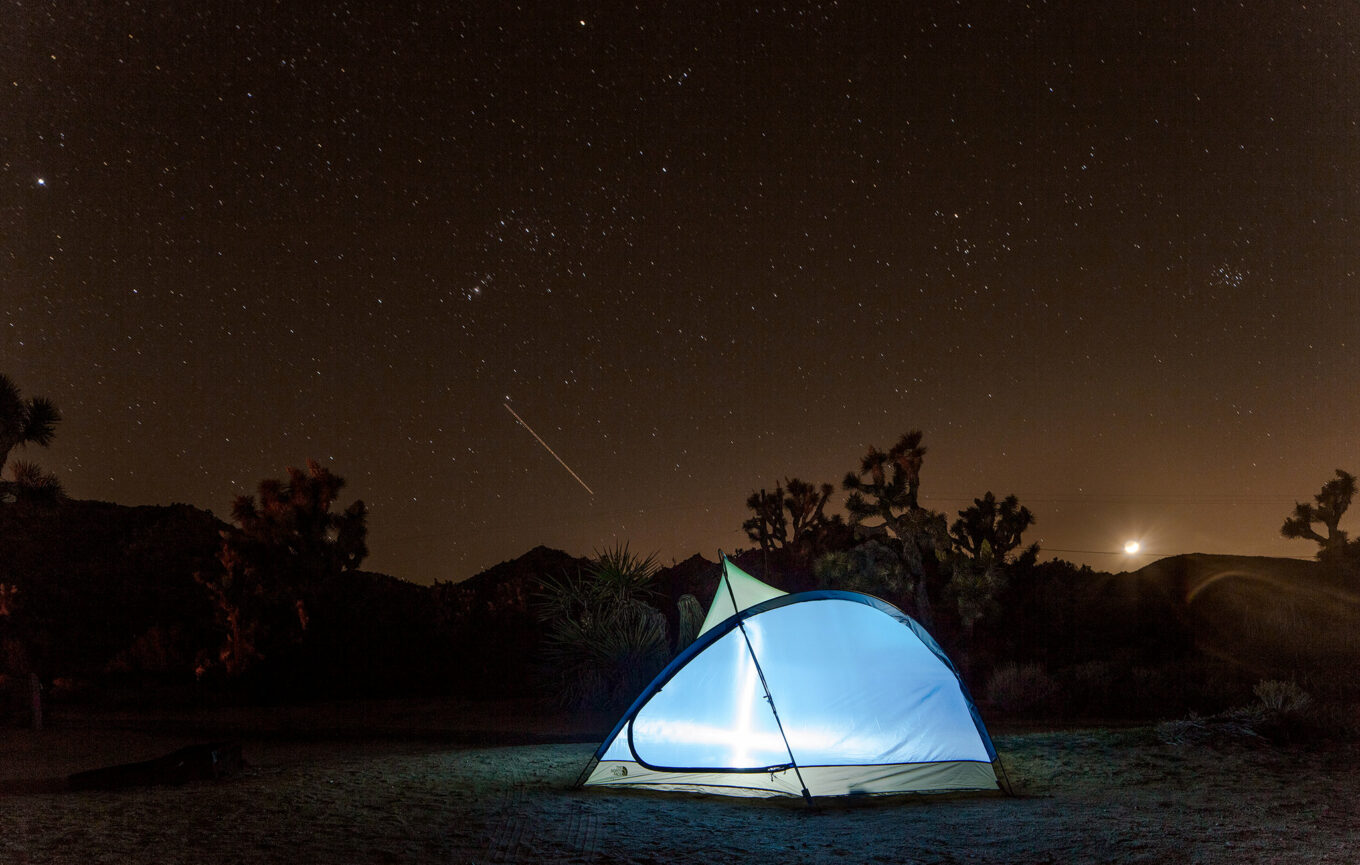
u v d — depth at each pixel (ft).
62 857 20.01
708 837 23.27
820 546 106.11
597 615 67.41
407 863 20.03
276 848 21.03
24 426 58.18
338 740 54.60
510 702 73.05
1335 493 119.75
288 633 94.79
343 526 101.81
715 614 35.01
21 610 124.57
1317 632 89.56
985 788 29.50
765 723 30.86
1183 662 78.79
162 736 57.41
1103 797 27.55
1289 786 27.71
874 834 23.57
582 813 25.90
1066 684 67.46
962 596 84.38
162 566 160.25
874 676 31.24
